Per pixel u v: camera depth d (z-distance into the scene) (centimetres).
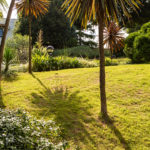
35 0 727
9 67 804
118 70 731
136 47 979
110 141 278
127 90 480
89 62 1093
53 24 2430
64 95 483
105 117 347
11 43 1394
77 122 334
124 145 267
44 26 2455
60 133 296
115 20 324
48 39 2491
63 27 2584
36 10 781
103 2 261
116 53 1802
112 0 289
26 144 217
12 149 193
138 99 421
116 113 363
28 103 421
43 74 767
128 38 1044
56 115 361
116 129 307
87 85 562
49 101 440
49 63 912
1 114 282
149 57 943
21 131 238
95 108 393
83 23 324
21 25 2406
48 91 519
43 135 274
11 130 229
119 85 526
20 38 1511
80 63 1031
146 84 510
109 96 454
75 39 2734
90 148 261
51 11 2488
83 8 291
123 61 1195
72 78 659
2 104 404
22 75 748
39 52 1112
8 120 250
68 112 377
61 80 639
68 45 2638
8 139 201
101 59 343
